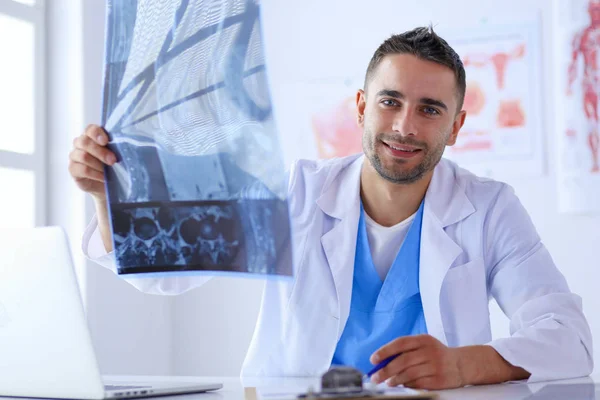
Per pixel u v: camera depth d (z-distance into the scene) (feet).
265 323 5.25
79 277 8.99
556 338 4.28
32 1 9.03
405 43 5.05
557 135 9.21
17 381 3.45
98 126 4.05
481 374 3.92
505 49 9.41
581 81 9.11
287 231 3.61
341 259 5.23
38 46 9.05
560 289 4.93
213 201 3.78
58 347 3.32
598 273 9.05
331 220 5.45
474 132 9.48
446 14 9.62
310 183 5.61
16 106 8.97
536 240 5.23
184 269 3.84
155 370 10.18
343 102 9.91
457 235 5.27
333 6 10.00
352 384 3.02
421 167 5.07
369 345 5.15
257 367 5.21
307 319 5.18
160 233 3.88
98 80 9.32
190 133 3.89
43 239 3.30
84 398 3.32
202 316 10.41
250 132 3.77
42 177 9.02
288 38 10.15
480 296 5.13
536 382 4.06
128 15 4.09
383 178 5.14
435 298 5.06
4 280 3.39
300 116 10.06
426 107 5.02
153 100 3.98
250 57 3.87
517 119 9.36
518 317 4.68
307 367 5.12
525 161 9.32
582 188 9.07
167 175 3.88
